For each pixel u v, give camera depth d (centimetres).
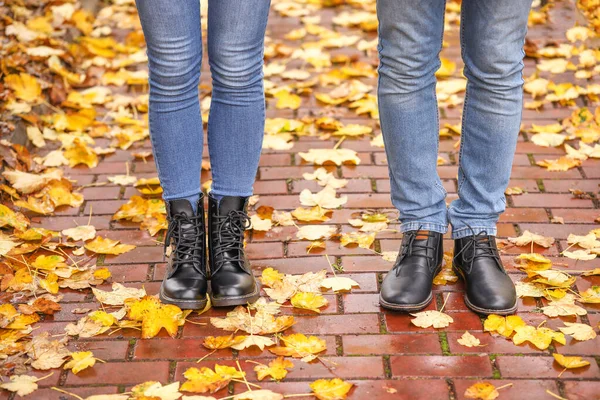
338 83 432
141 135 381
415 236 267
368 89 423
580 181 341
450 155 365
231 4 236
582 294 268
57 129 383
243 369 237
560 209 321
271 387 228
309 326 255
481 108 252
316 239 303
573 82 432
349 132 380
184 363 240
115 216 317
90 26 496
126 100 414
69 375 234
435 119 257
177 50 240
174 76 245
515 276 279
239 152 263
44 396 226
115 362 240
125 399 222
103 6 542
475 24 238
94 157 361
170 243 295
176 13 234
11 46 432
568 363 232
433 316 256
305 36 493
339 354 242
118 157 368
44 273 283
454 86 424
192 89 254
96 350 245
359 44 477
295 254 295
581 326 249
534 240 298
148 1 231
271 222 313
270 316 257
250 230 308
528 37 486
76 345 247
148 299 260
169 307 257
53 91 409
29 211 323
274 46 472
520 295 267
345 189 338
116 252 295
